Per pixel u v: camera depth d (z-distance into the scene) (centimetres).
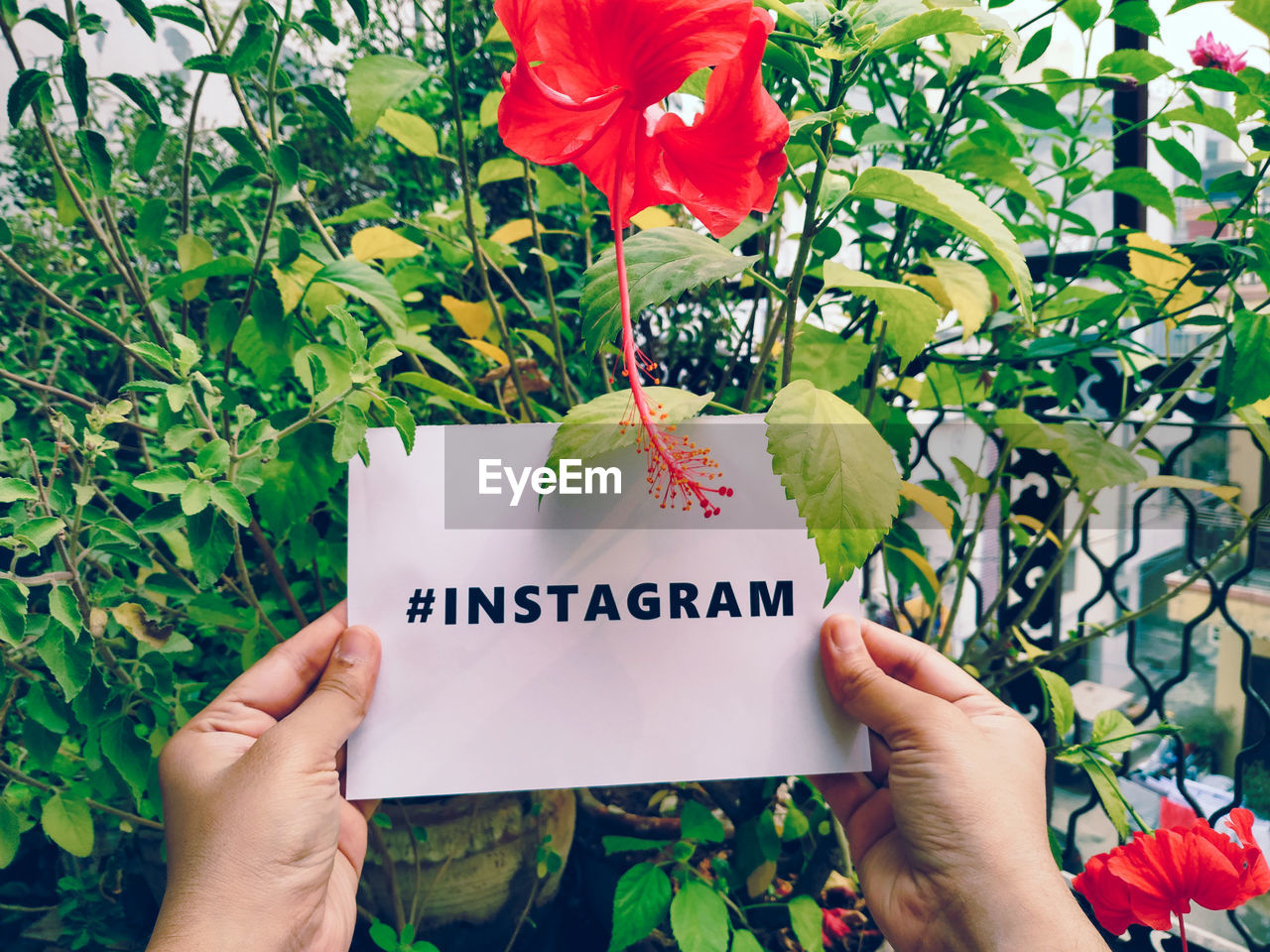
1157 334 136
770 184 53
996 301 103
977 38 80
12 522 75
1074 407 139
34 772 120
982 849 63
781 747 68
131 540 82
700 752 68
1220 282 95
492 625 68
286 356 99
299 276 97
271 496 85
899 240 101
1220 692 155
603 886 125
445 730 67
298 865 62
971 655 120
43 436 128
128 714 89
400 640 68
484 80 165
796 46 65
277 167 81
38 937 133
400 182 163
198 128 158
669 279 67
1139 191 105
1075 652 138
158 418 81
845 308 117
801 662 69
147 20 74
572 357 156
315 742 63
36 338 143
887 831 77
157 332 87
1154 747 152
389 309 84
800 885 112
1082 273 109
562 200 122
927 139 102
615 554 69
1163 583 165
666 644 69
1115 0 93
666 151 53
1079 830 154
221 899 58
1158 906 75
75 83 72
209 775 65
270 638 105
